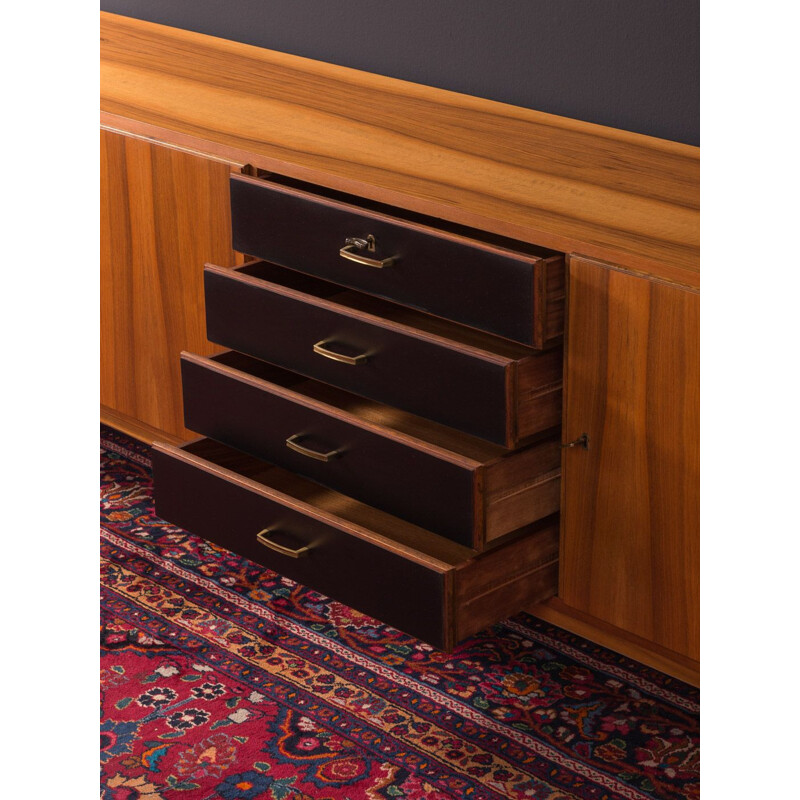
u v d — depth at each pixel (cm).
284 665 173
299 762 152
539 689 166
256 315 180
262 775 150
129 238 209
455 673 170
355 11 224
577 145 186
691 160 180
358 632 181
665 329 143
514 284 151
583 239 148
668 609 156
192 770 151
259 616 185
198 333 205
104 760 152
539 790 146
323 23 231
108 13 270
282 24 238
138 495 221
